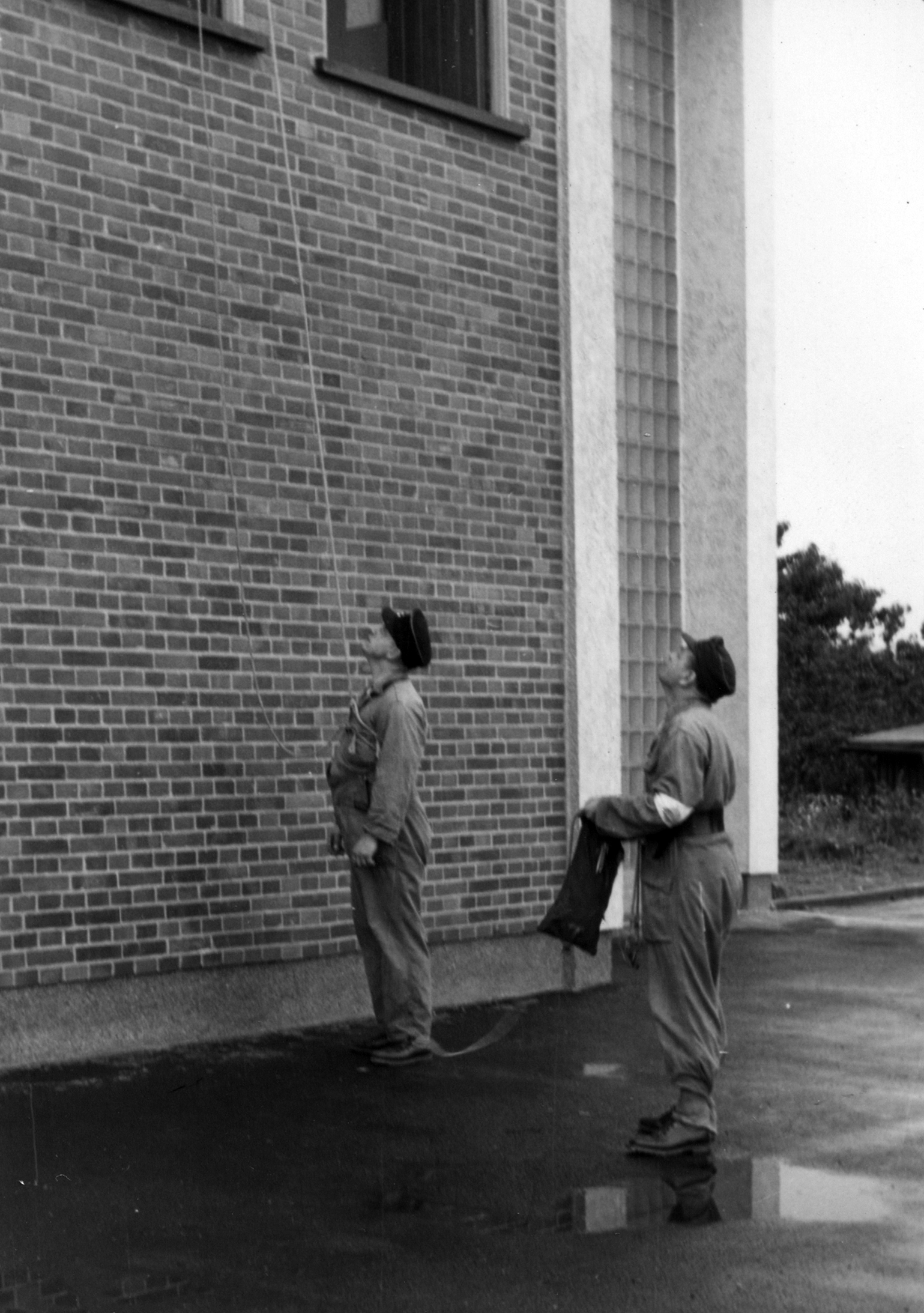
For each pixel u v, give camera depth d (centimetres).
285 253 929
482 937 1030
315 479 940
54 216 824
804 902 1569
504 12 1064
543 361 1077
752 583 1461
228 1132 707
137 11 862
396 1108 753
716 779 684
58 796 817
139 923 848
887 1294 522
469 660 1027
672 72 1481
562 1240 572
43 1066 812
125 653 846
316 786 930
